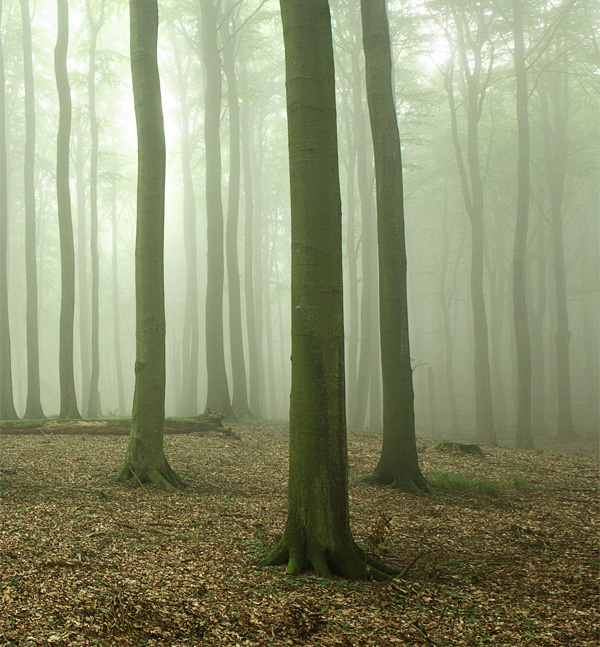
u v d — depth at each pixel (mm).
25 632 4277
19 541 6348
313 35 6438
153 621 4695
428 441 18000
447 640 4801
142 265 9891
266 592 5449
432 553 7172
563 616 5332
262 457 13242
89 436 14914
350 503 9641
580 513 9453
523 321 22000
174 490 9594
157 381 9992
